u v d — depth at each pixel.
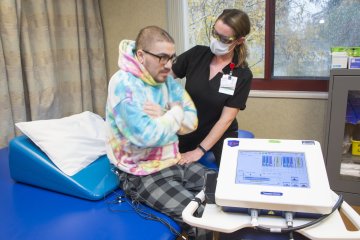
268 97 2.67
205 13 2.77
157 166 1.45
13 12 2.13
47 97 2.47
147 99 1.39
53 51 2.54
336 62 2.06
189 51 1.87
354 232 0.86
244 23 1.60
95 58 2.95
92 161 1.66
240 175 0.96
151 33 1.34
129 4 2.92
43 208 1.44
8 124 2.22
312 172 0.94
